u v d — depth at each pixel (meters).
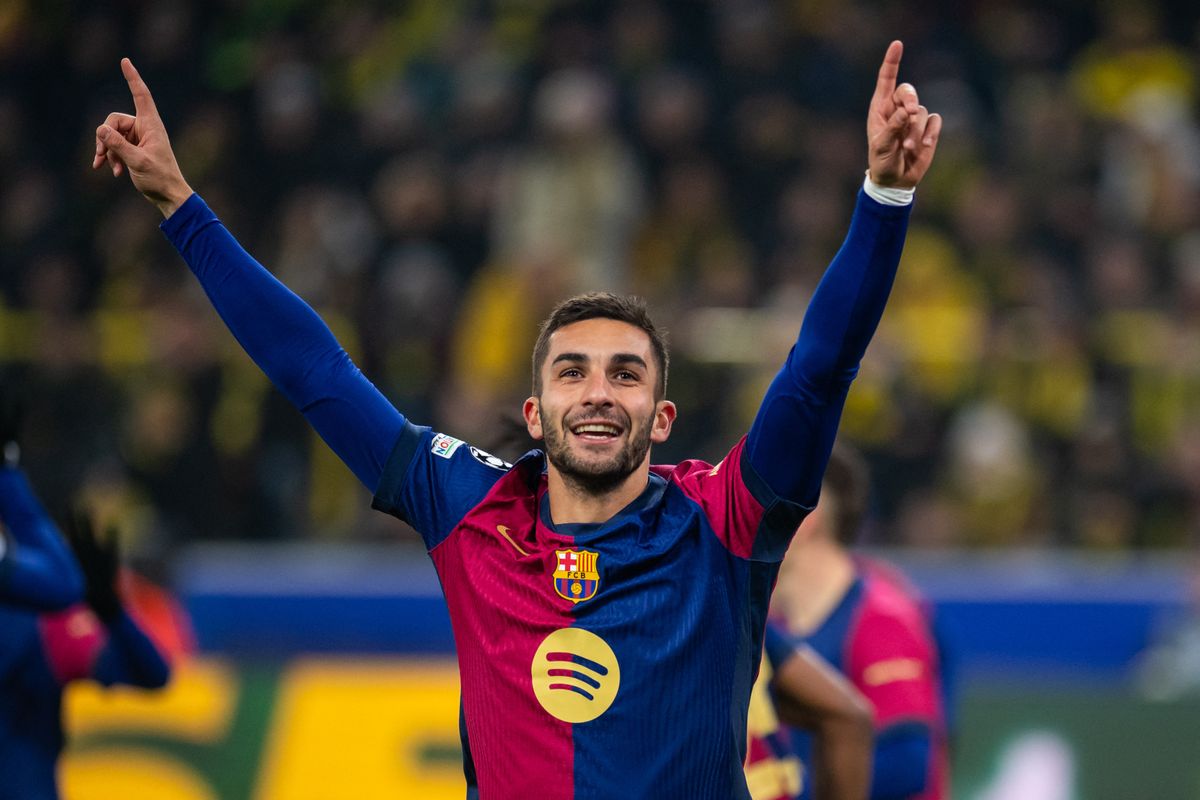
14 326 25.36
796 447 8.14
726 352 23.06
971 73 29.66
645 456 8.41
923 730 11.66
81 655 12.24
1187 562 22.30
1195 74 31.09
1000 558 22.56
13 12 31.25
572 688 7.99
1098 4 31.55
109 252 28.09
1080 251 26.89
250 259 8.99
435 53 29.62
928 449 23.23
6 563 11.85
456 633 8.42
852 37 29.31
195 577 21.53
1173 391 23.95
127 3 31.38
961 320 24.41
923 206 27.09
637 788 7.86
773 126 27.94
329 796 18.20
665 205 27.05
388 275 26.25
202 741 18.33
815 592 12.21
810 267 25.72
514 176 27.34
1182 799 17.73
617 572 8.15
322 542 23.27
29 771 12.02
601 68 28.95
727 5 29.73
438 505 8.59
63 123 30.83
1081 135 28.39
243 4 31.25
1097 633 20.86
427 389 24.11
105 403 24.78
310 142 28.34
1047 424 23.67
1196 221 27.14
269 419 24.02
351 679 18.56
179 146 29.31
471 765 8.51
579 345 8.35
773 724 11.08
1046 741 17.94
